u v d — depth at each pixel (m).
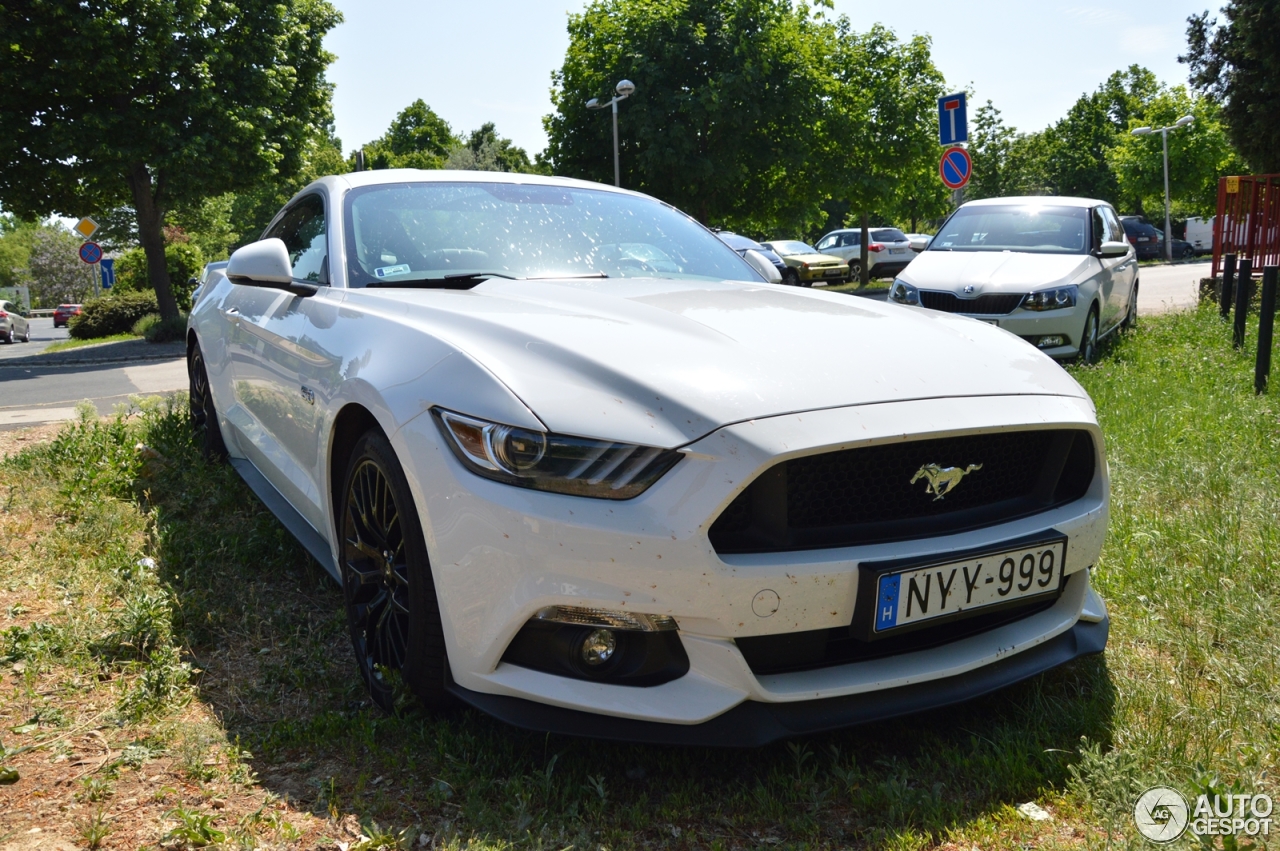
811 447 1.88
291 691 2.50
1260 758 2.08
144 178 20.45
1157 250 40.34
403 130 77.81
